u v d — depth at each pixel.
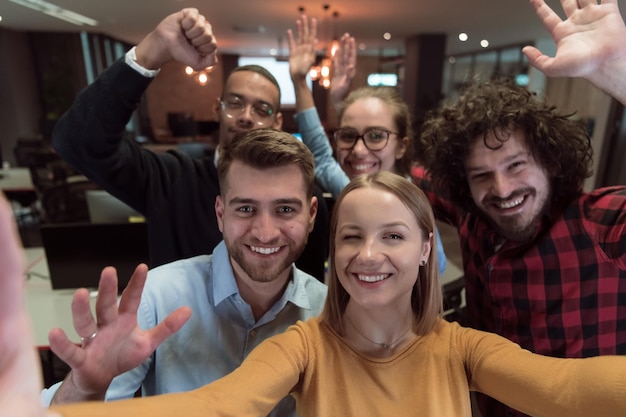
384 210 0.77
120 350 0.64
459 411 0.76
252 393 0.69
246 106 1.49
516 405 0.71
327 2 5.60
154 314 0.96
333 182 1.74
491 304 1.22
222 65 11.86
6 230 0.41
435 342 0.83
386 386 0.78
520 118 1.05
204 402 0.64
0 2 5.72
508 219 1.11
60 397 0.64
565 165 1.10
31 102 8.56
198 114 11.92
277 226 0.87
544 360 0.73
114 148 1.21
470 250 1.33
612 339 1.07
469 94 1.23
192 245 1.39
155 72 1.15
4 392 0.42
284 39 8.91
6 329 0.42
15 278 0.42
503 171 1.08
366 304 0.78
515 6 5.56
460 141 1.15
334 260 0.84
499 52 9.84
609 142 3.93
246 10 6.12
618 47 0.82
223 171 0.90
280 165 0.85
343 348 0.82
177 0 5.59
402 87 10.05
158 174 1.37
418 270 0.85
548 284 1.11
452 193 1.31
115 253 1.90
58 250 1.88
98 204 2.15
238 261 0.90
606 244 1.05
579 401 0.64
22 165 6.36
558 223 1.12
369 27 7.50
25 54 8.38
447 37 8.47
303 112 1.96
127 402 0.59
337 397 0.78
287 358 0.78
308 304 1.03
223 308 0.98
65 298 1.90
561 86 6.98
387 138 1.55
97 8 6.06
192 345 0.95
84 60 8.73
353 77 2.07
